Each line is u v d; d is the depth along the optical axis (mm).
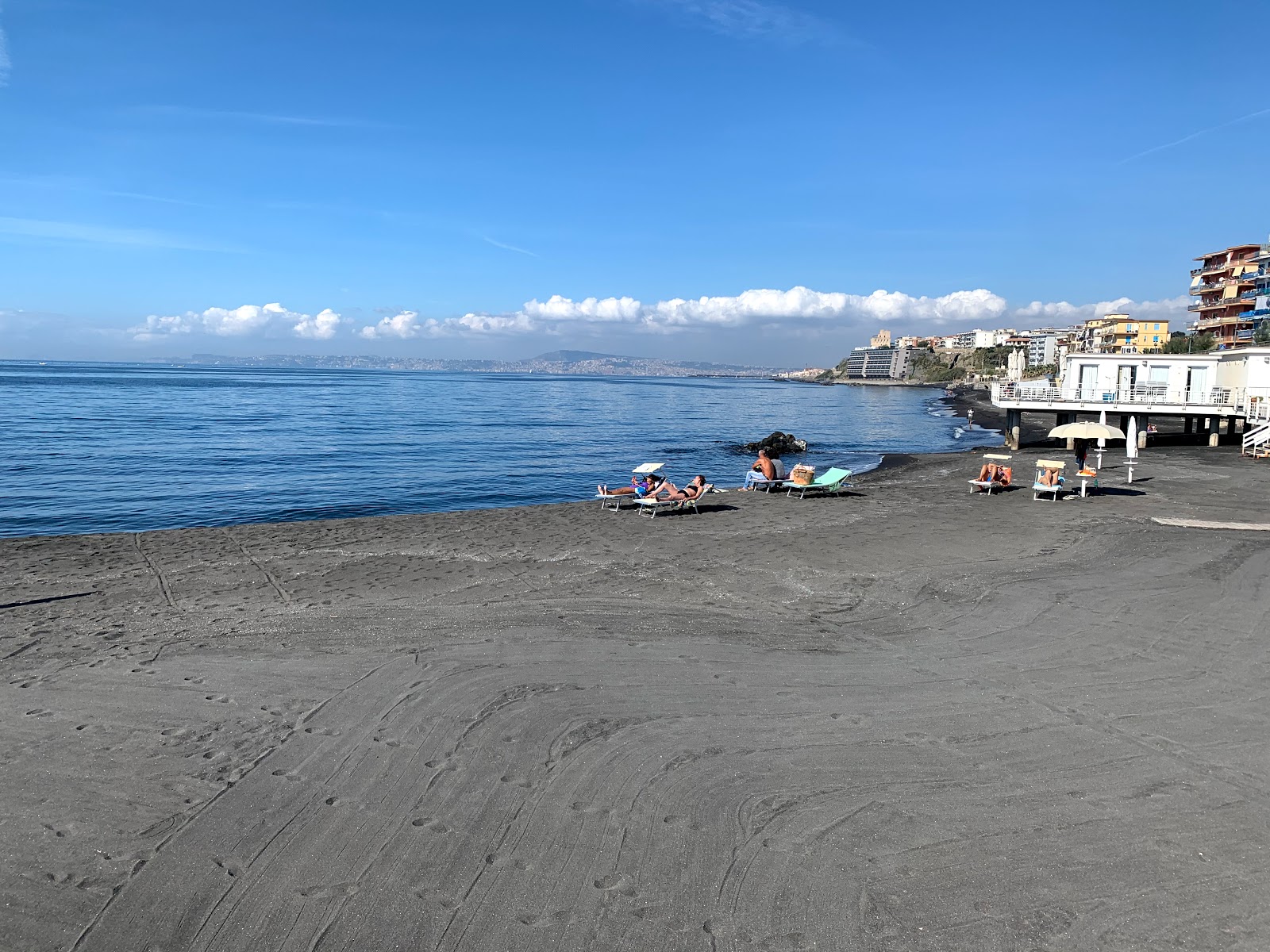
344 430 55875
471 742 6719
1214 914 4562
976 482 21406
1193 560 12781
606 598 11250
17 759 6461
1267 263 84125
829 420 77938
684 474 36250
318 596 11523
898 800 5789
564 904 4695
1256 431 31688
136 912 4637
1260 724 6934
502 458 41781
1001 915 4578
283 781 6090
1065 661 8492
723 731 6918
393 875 4957
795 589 11719
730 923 4531
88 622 10266
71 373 187625
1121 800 5754
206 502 27422
